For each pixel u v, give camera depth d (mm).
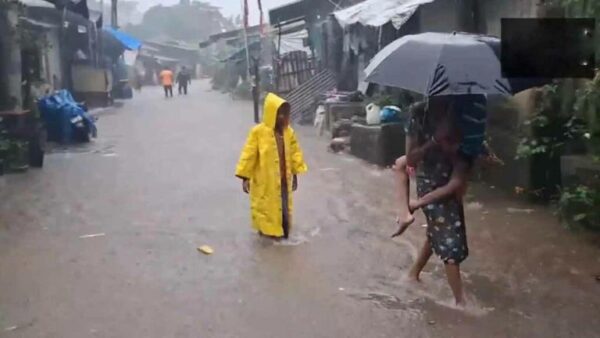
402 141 11516
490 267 6062
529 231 7137
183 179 10828
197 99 33562
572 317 4953
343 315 5051
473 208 8164
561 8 7578
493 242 6789
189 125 19828
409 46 5164
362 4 15727
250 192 7285
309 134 16609
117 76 34188
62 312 5145
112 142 15828
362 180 10359
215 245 6977
